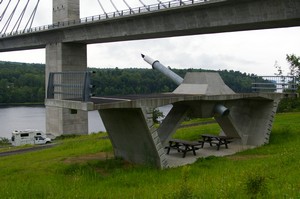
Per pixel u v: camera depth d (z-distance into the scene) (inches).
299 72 1934.1
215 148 761.6
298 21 1200.2
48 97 599.5
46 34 2219.5
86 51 2226.9
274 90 858.8
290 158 541.3
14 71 5925.2
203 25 1393.9
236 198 340.2
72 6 2117.4
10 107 4426.7
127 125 597.3
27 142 1519.4
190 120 1488.7
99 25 1852.9
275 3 1172.5
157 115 2046.0
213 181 430.9
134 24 1670.8
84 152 757.9
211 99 649.0
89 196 400.5
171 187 402.9
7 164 712.4
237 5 1267.2
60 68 2128.4
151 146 574.2
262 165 516.4
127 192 418.0
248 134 798.5
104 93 3993.6
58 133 2149.4
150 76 4370.1
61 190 431.5
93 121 3159.5
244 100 791.1
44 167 607.2
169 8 1449.3
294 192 347.9
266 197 335.9
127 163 628.1
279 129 917.2
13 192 426.9
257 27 1352.1
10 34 2519.7
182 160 643.5
